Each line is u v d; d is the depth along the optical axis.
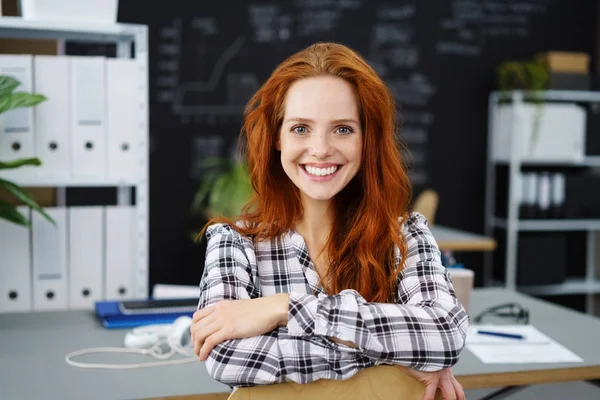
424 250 1.22
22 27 2.06
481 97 4.69
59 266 2.11
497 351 1.57
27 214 2.07
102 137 2.12
